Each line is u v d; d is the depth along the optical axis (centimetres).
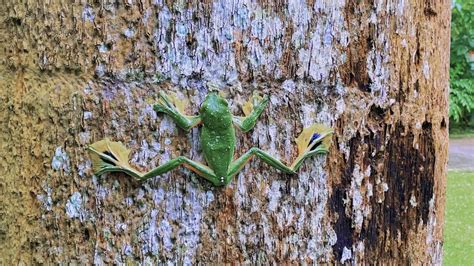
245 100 109
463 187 405
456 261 281
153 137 107
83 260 108
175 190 108
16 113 109
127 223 108
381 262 116
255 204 110
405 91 116
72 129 107
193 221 109
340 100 112
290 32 110
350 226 114
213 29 108
